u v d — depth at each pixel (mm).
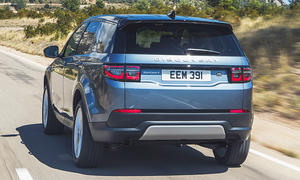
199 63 4832
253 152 6555
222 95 4906
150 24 4918
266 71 12477
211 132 4918
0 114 9070
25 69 19297
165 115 4750
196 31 5035
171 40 4898
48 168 5348
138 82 4727
